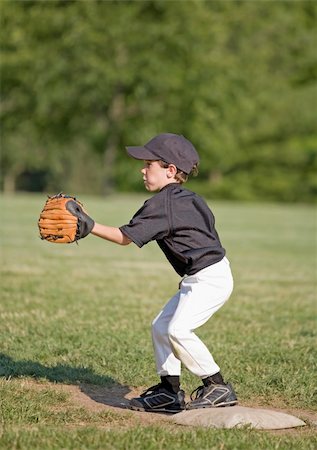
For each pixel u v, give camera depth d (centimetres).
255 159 9150
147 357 1243
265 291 2094
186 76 6712
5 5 6525
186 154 966
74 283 2066
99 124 7319
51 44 6531
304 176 9338
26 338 1362
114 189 9856
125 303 1784
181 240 938
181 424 929
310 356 1297
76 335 1393
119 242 916
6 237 3188
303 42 8331
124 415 956
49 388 1062
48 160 9562
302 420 967
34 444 816
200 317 934
